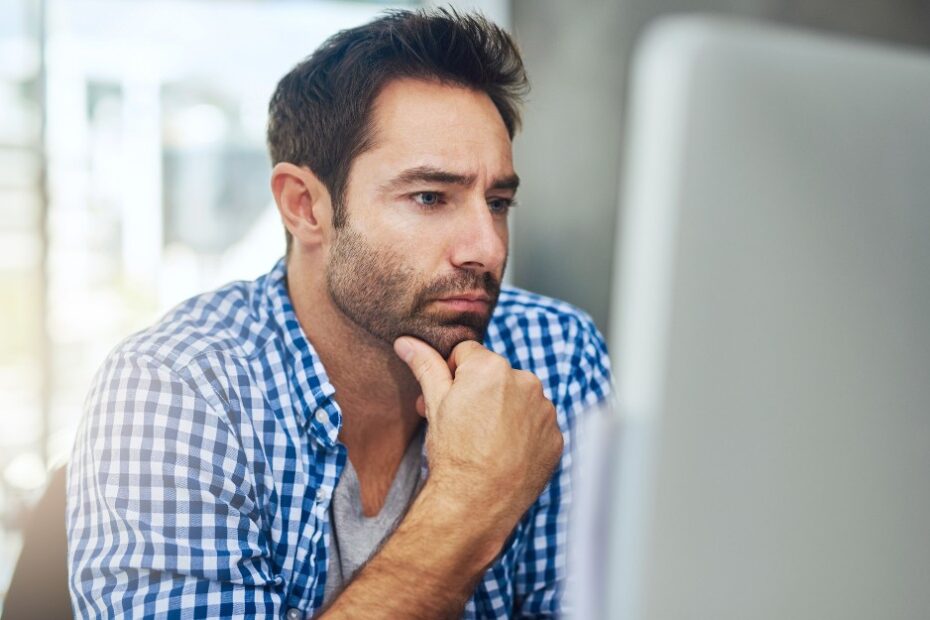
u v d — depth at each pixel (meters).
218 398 0.81
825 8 1.87
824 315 0.30
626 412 0.29
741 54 0.28
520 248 2.82
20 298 3.09
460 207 0.79
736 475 0.30
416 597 0.65
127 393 0.77
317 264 0.86
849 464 0.32
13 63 3.01
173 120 3.29
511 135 0.87
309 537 0.83
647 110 0.28
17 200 3.05
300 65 0.86
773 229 0.29
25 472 2.93
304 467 0.85
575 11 2.58
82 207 3.19
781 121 0.28
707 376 0.28
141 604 0.71
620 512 0.30
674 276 0.28
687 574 0.30
